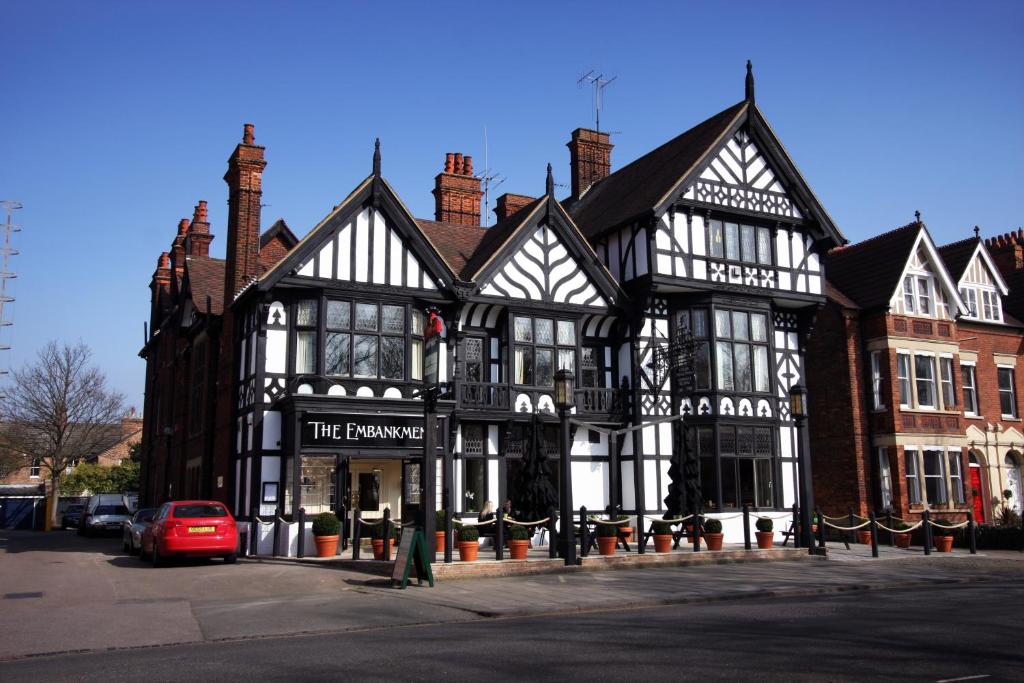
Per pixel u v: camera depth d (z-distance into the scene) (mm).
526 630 9469
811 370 26656
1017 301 30078
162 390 32000
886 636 8734
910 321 25953
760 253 24328
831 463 25688
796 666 7191
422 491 14867
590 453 22625
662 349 23047
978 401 27594
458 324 21312
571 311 22375
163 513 17594
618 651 7973
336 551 17859
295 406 18656
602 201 26641
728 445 22906
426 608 11273
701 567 16781
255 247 22219
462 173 27719
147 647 8781
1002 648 8008
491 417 21188
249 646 8648
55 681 6984
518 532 15789
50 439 43500
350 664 7484
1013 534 21609
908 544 22406
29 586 13984
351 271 20031
